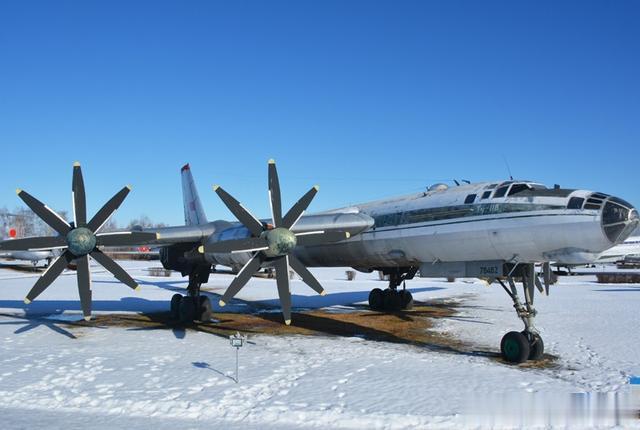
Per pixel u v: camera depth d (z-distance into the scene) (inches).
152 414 256.2
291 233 440.5
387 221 531.8
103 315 656.4
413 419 247.8
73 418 249.1
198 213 789.2
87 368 345.4
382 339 482.9
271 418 250.1
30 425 237.8
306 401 273.4
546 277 487.2
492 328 552.1
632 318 617.0
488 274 453.7
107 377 321.7
